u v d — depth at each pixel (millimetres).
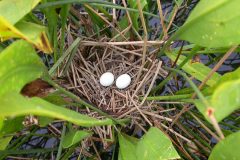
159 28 858
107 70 795
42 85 626
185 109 714
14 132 697
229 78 599
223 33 548
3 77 484
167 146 613
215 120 440
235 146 537
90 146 834
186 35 606
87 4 714
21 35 485
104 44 750
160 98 723
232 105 453
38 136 851
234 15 521
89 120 520
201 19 554
